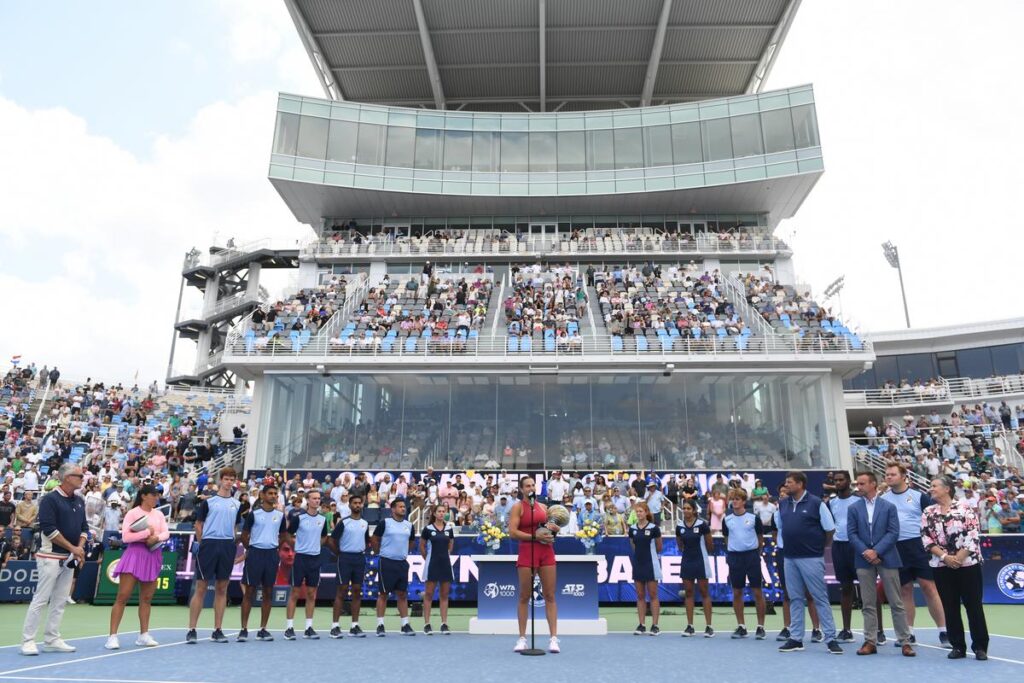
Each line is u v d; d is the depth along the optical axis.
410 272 36.94
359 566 9.97
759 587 9.64
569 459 25.14
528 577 8.07
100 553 15.24
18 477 23.70
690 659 7.48
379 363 25.77
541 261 36.59
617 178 37.53
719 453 25.16
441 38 39.34
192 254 49.78
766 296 30.84
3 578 13.96
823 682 6.04
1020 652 8.13
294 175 36.34
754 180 36.22
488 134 38.44
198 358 48.62
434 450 25.39
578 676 6.34
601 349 26.02
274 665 6.92
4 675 6.30
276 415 26.09
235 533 9.21
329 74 42.59
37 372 35.88
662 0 36.50
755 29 38.66
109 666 6.83
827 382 25.94
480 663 7.12
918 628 11.18
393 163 37.50
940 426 31.33
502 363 25.67
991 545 15.08
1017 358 38.19
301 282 36.75
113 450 27.50
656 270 35.22
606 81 43.12
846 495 9.39
